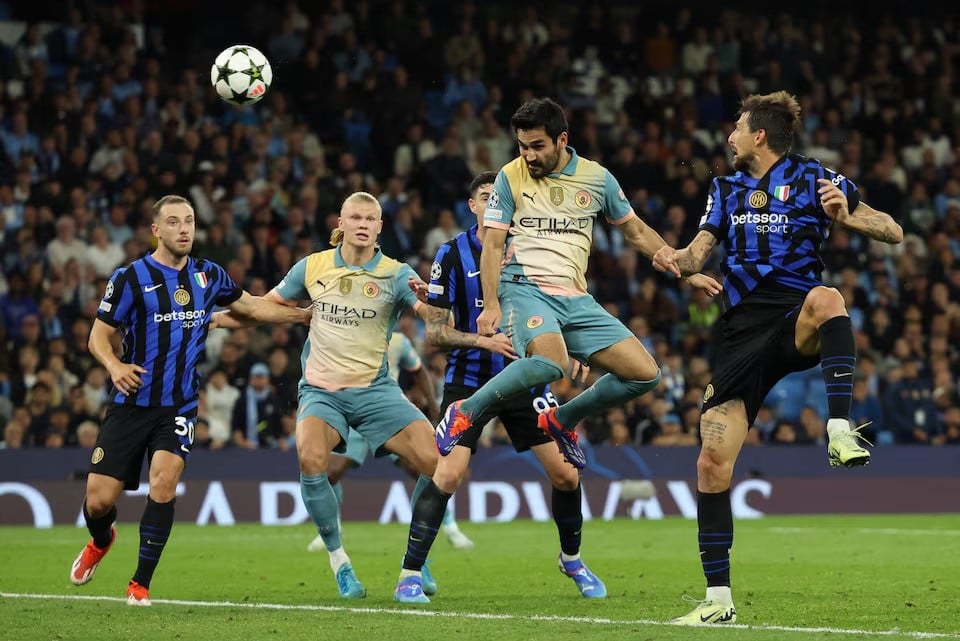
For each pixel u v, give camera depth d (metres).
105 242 68.88
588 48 92.06
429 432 29.03
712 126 88.81
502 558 39.81
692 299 75.50
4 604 26.19
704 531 22.67
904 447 66.31
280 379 62.41
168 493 26.28
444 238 75.12
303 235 72.94
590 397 26.95
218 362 65.12
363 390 29.27
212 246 69.38
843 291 76.50
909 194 87.25
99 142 74.94
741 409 22.92
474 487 60.66
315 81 82.19
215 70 31.52
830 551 41.91
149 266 27.12
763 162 23.39
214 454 58.41
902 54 95.44
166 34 85.38
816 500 64.62
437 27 92.44
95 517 27.39
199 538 49.12
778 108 23.28
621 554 41.19
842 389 21.97
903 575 33.59
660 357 68.06
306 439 28.91
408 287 29.36
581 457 27.36
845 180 23.25
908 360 72.19
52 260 67.94
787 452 65.06
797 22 96.94
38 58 78.19
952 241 84.62
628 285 75.25
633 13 96.00
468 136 82.88
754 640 20.20
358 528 54.78
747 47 92.06
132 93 77.69
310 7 86.25
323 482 28.86
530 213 26.12
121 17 81.94
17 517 55.75
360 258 29.50
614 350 26.31
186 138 74.94
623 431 64.69
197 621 23.25
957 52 96.50
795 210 22.95
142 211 72.38
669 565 37.12
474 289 29.34
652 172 82.50
